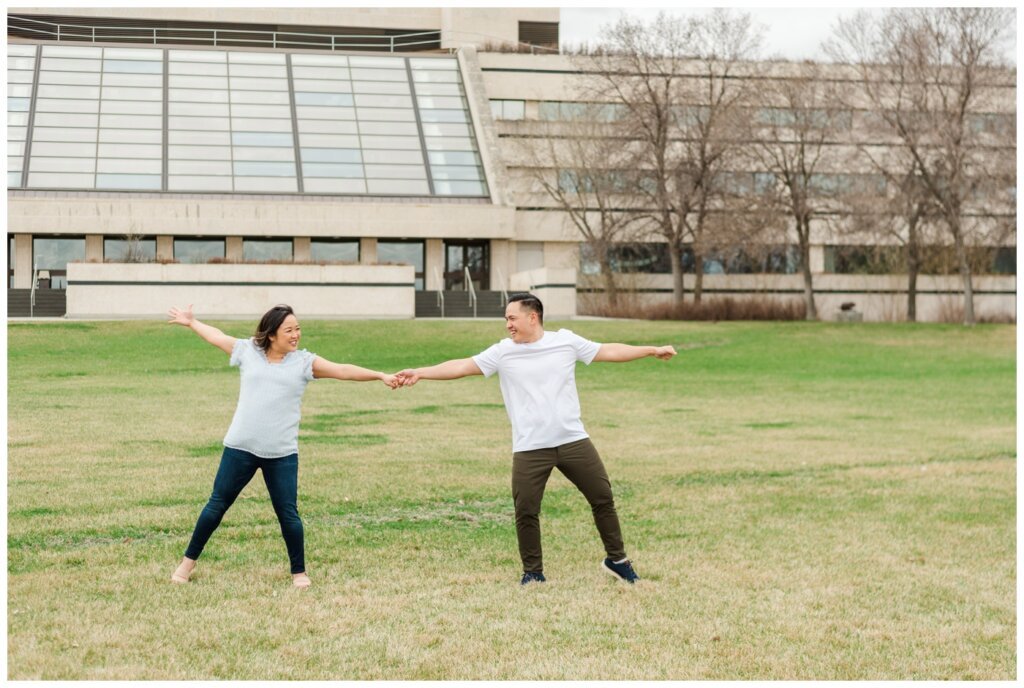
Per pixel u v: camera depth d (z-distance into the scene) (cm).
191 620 601
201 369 2242
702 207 4169
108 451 1243
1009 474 1182
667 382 2336
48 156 4212
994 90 3931
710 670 537
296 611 621
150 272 3325
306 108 4872
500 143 5047
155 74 4975
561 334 702
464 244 4547
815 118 4191
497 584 688
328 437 1421
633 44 4228
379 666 534
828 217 4778
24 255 3997
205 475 1090
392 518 898
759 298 4962
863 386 2316
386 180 4438
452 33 5725
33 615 604
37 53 4950
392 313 3522
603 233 4541
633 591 673
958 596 678
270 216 4034
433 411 1772
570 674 525
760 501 1002
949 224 3941
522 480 687
